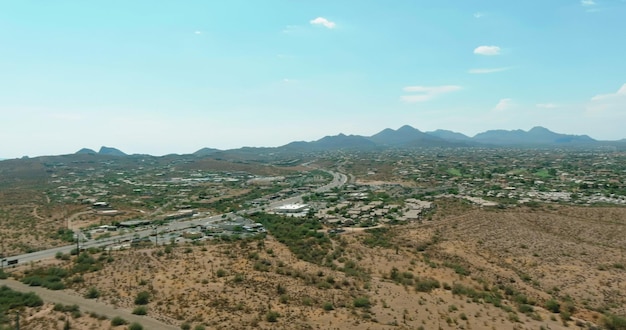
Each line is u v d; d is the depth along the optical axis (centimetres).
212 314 6194
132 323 5747
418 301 7262
